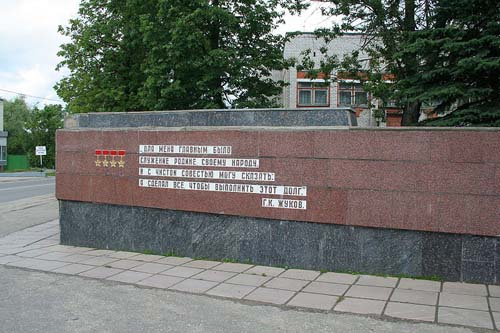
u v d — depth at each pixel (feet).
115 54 58.29
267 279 21.80
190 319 16.70
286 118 24.34
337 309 17.57
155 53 46.42
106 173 28.89
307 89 87.86
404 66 41.39
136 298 19.30
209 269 23.80
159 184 27.14
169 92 44.62
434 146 20.88
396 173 21.52
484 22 33.40
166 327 15.92
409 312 17.08
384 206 21.72
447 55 34.68
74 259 26.63
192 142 26.12
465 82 34.17
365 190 22.07
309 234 23.40
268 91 50.70
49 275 23.29
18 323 16.35
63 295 19.83
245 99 48.83
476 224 20.29
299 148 23.36
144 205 27.63
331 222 22.77
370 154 21.95
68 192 30.25
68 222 30.66
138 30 51.78
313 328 15.72
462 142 20.44
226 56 44.52
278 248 24.09
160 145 27.09
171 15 44.39
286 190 23.68
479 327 15.58
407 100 36.17
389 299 18.58
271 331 15.51
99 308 18.03
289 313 17.25
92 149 29.32
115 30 57.16
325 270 23.04
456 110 34.35
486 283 20.40
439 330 15.39
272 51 49.80
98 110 59.31
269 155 24.07
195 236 26.32
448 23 35.86
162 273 23.18
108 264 25.26
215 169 25.45
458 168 20.52
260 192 24.29
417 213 21.18
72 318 16.89
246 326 15.96
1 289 20.83
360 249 22.43
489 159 20.06
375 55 46.93
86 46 58.13
